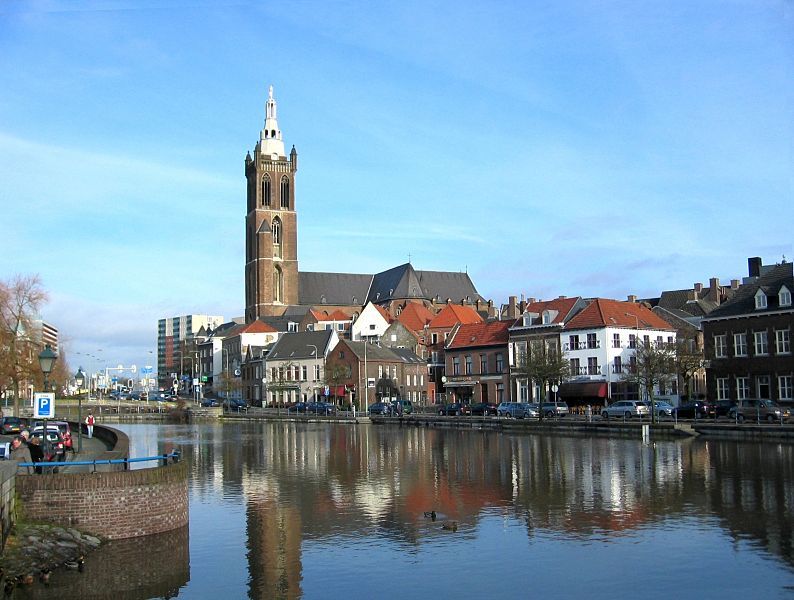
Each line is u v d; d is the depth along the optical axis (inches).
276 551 1133.7
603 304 4178.2
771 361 3316.9
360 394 5398.6
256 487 1711.4
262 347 6683.1
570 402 4160.9
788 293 3284.9
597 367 4069.9
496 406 4079.7
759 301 3368.6
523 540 1176.2
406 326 6382.9
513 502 1472.7
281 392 6127.0
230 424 4655.5
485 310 7504.9
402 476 1849.2
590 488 1605.6
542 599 916.6
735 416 2965.1
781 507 1364.4
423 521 1318.9
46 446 1469.0
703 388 4549.7
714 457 2071.9
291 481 1798.7
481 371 4667.8
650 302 6063.0
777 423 2751.0
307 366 6038.4
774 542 1135.6
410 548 1141.7
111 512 1128.8
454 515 1364.4
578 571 1016.2
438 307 7504.9
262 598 934.4
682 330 4379.9
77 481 1114.7
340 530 1259.2
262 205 7844.5
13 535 1038.4
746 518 1286.9
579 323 4156.0
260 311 7701.8
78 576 992.2
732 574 991.0
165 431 3882.9
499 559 1076.5
